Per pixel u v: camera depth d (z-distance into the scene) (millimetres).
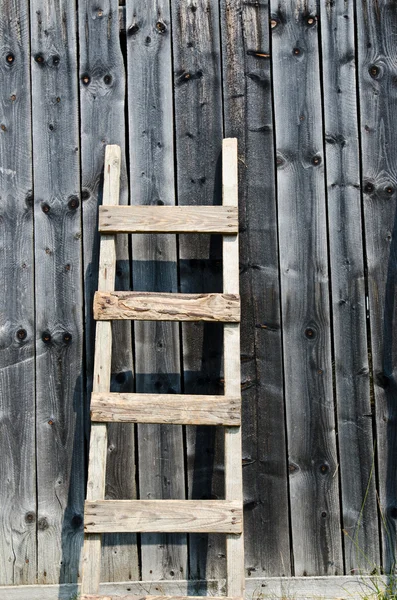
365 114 2461
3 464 2432
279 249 2443
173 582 2361
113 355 2422
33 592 2377
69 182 2465
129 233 2322
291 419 2414
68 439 2432
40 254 2463
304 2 2465
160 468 2402
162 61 2463
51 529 2414
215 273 2436
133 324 2434
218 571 2381
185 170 2455
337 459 2408
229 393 2145
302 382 2418
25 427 2439
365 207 2451
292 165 2451
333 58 2463
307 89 2461
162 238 2447
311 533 2393
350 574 2379
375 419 2420
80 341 2447
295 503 2398
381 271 2441
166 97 2461
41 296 2457
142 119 2463
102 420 2121
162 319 2176
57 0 2473
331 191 2447
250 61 2463
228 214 2248
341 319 2430
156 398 2131
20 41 2479
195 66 2463
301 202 2447
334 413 2416
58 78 2479
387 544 2391
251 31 2461
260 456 2406
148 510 2080
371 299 2434
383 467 2404
